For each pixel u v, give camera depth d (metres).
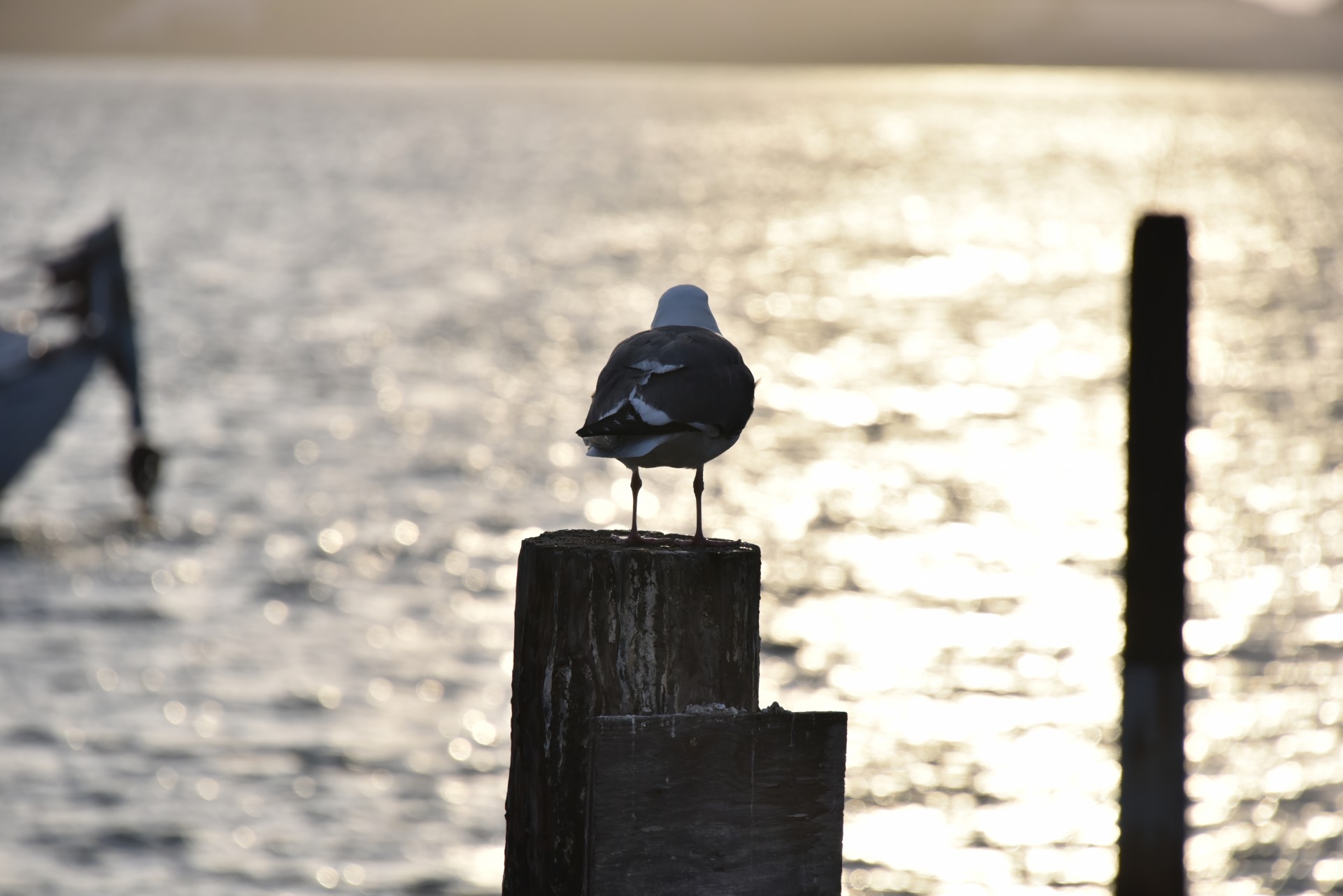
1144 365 8.89
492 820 18.06
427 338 56.00
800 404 44.28
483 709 21.50
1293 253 83.94
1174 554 8.96
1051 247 89.50
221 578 28.17
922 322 60.88
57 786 18.70
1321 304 65.12
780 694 22.06
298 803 18.42
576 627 5.82
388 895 16.28
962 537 30.62
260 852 17.17
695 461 6.40
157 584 27.75
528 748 5.91
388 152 172.38
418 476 35.78
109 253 32.28
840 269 77.94
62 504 33.34
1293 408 43.44
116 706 21.41
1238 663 23.73
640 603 5.82
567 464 36.94
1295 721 21.44
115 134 197.62
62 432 40.00
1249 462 37.00
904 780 19.22
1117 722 21.12
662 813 5.50
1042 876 16.98
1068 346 55.69
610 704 5.80
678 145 190.00
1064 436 40.62
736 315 61.94
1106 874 17.05
